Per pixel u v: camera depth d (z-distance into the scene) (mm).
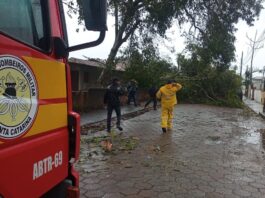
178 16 21281
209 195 5254
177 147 8805
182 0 19750
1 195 1947
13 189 2047
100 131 11156
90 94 17500
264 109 20359
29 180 2205
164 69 28625
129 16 20094
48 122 2438
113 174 6207
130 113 17672
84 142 9094
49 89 2441
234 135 11242
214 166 6973
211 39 22391
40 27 2443
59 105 2590
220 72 27750
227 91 28547
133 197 5082
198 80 28922
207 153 8195
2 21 2102
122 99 22703
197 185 5703
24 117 2150
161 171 6473
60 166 2619
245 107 26953
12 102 2041
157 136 10438
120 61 23094
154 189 5457
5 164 1978
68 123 2740
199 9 21656
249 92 52500
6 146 2004
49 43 2488
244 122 15492
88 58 21344
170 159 7445
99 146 8672
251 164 7258
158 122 13992
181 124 13586
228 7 21859
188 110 20984
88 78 24188
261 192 5465
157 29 21188
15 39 2098
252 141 10227
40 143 2324
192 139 10078
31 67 2230
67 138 2729
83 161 7074
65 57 2697
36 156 2277
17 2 2240
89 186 5523
